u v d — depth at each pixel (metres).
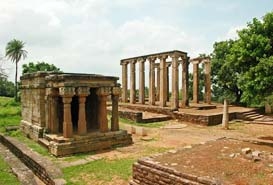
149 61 30.44
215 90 43.38
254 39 14.27
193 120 23.03
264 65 13.30
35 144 14.75
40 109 15.30
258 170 7.38
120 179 9.48
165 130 20.05
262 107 30.75
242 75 15.30
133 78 32.88
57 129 15.11
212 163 8.03
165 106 27.84
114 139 14.75
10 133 18.27
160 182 7.59
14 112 29.08
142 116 23.53
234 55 15.49
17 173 9.30
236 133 18.73
